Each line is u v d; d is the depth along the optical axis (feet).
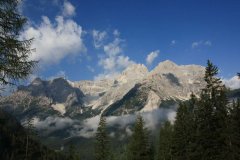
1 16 54.24
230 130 153.99
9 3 54.95
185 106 209.77
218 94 155.74
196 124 167.12
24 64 56.03
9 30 55.47
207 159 152.97
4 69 55.26
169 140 268.62
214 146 153.48
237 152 150.82
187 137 197.67
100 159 286.87
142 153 258.16
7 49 55.11
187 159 180.96
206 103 156.25
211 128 155.84
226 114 156.56
